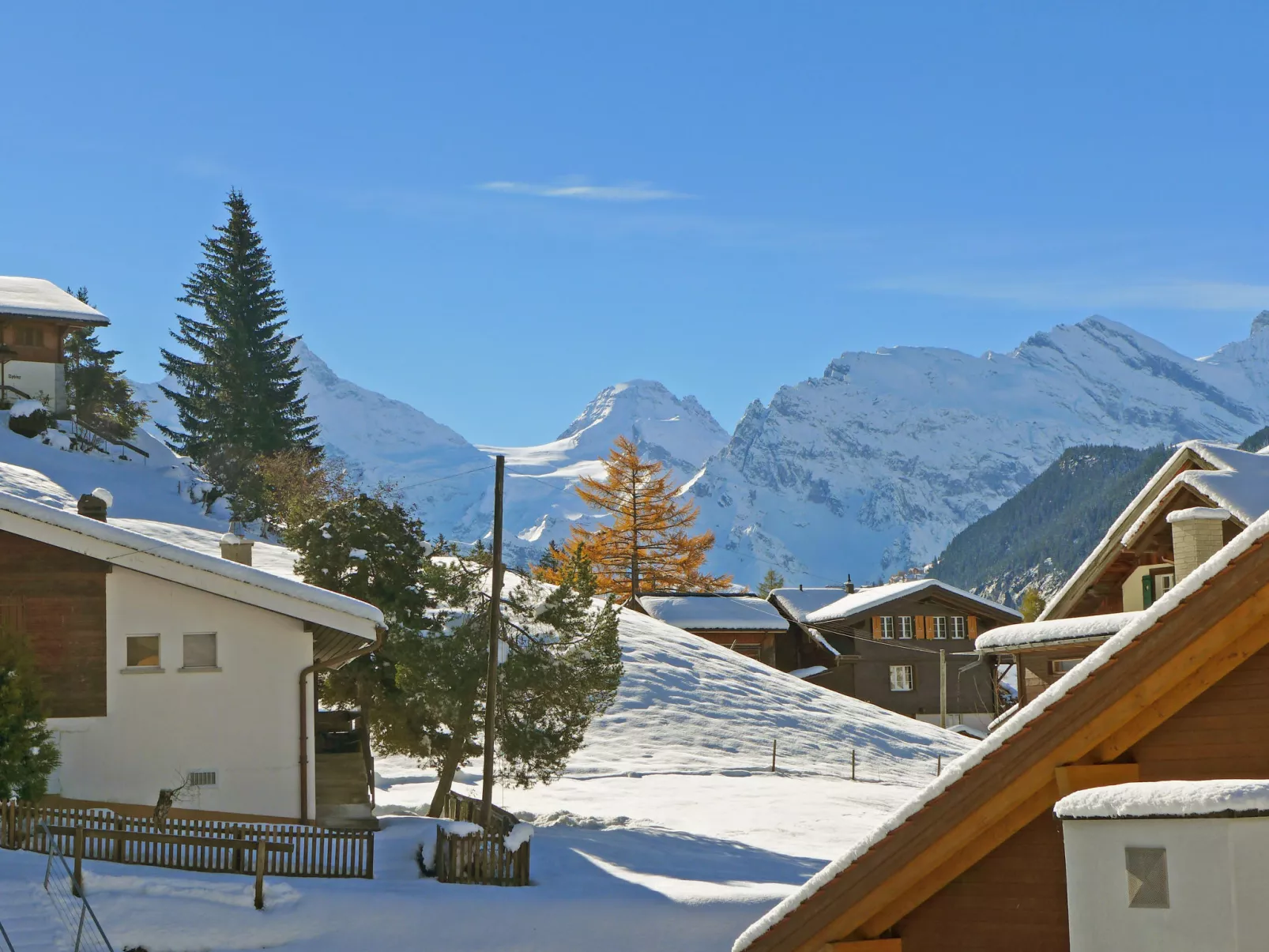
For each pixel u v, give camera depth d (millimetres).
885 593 88938
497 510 34969
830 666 87625
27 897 24000
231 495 86250
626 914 27391
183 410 104188
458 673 36688
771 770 55781
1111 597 39906
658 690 63531
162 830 26797
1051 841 9484
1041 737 8844
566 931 26516
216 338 106250
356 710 40344
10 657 28734
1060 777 8828
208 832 26906
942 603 88812
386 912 25875
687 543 106250
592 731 58375
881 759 60688
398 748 38594
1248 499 33062
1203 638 8422
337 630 32188
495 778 38875
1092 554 39031
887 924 9781
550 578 47375
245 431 100625
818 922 9617
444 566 37750
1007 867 9586
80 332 103875
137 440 92062
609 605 38625
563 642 37938
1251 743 8578
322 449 104562
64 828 26359
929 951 9727
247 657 31141
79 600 30594
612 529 105625
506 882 29359
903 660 87875
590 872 31734
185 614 31031
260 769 30766
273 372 105562
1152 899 7891
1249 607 8328
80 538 30625
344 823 33125
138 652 30828
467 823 29891
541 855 33688
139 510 75562
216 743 30688
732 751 57938
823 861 37938
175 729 30562
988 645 41531
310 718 31203
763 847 39500
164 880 25250
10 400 83562
